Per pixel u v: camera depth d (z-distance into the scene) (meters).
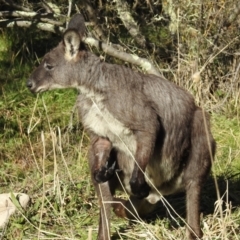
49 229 10.79
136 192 9.96
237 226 10.17
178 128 10.28
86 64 10.21
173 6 15.84
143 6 18.06
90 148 10.27
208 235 9.73
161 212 11.39
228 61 15.78
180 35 15.80
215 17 15.55
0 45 18.61
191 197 10.38
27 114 15.45
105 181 9.91
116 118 9.96
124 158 10.34
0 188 12.56
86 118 10.18
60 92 16.30
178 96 10.34
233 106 15.37
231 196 11.67
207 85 15.38
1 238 10.39
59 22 14.39
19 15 14.44
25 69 17.41
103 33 15.97
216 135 14.26
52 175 12.46
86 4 15.66
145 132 9.95
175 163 10.39
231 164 12.87
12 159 13.84
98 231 10.15
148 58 16.02
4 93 16.36
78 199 11.61
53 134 11.77
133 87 10.06
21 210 11.04
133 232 10.52
